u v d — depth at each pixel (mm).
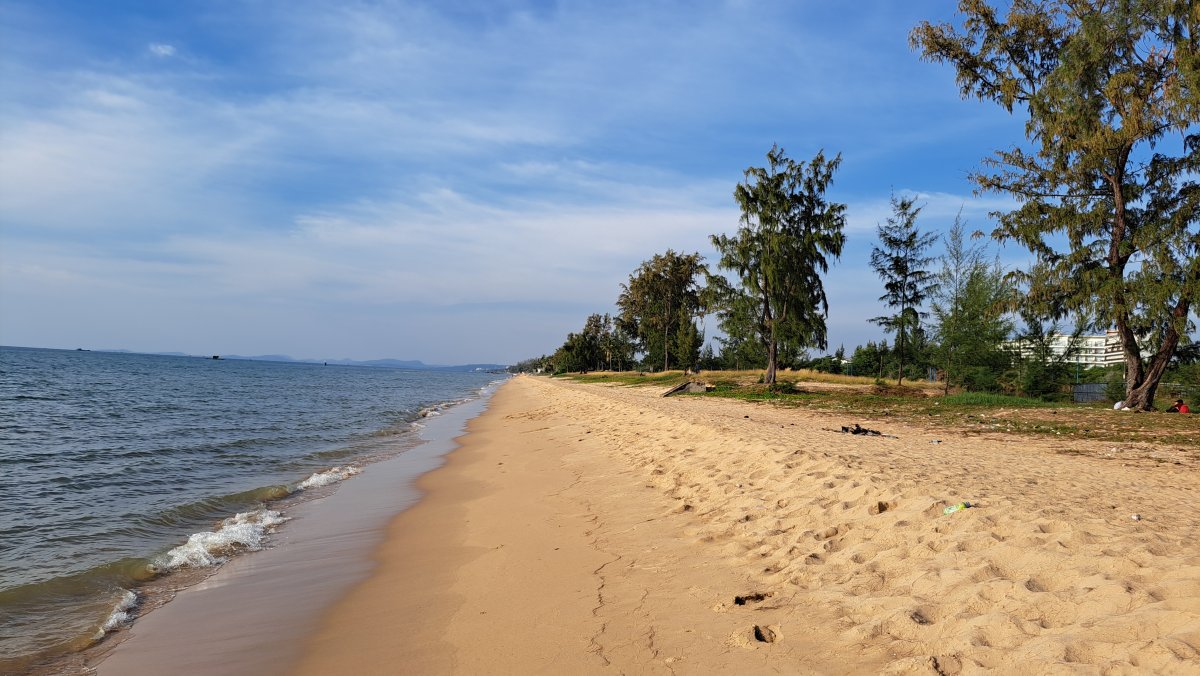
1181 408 17734
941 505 5816
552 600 5336
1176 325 16906
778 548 5777
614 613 4867
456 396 56344
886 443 11492
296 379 76000
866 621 4117
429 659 4473
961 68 21266
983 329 29578
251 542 8055
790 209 31906
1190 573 3727
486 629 4891
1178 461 9953
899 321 30906
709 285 34062
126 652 4922
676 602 4922
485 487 11297
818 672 3617
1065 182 19359
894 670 3479
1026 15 19781
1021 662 3260
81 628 5383
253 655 4797
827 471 7758
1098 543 4445
